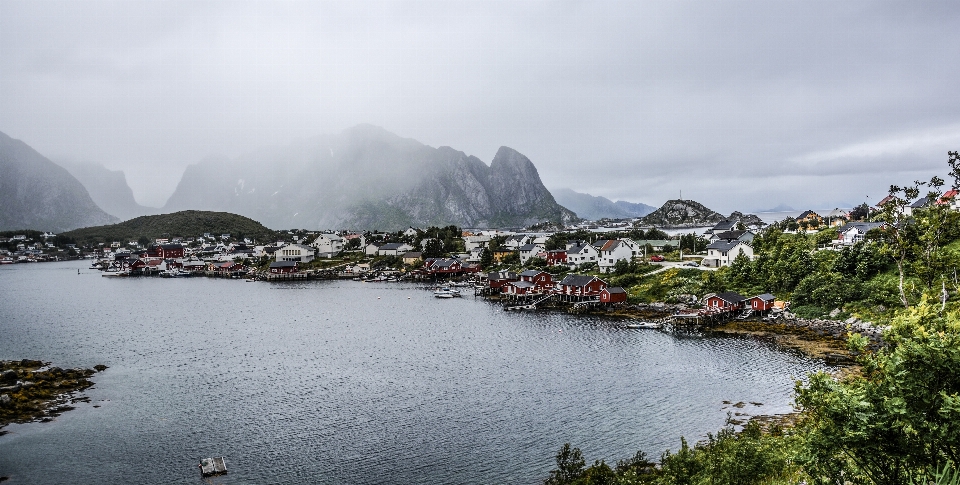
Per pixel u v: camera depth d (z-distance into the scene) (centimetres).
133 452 4712
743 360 7331
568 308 11962
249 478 4259
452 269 19688
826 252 11956
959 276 8056
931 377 1597
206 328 10144
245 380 6700
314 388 6372
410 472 4341
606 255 15400
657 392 6094
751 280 11475
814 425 2147
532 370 7062
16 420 5403
